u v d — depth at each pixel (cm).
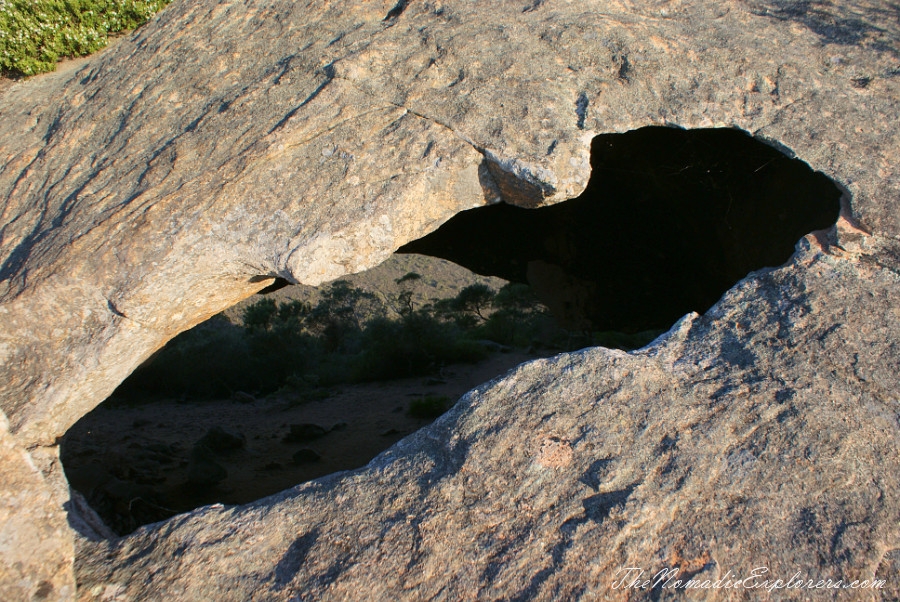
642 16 397
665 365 268
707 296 655
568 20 377
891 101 343
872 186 301
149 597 222
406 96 333
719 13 406
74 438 800
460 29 372
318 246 281
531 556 219
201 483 654
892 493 227
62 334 285
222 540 236
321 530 235
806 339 266
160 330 302
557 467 238
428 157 304
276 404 1179
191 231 291
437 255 753
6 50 497
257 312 1981
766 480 231
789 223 480
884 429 241
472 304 2170
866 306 274
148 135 356
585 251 702
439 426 261
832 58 369
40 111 436
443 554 222
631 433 245
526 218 683
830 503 225
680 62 354
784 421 244
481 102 325
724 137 494
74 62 518
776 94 341
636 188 604
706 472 233
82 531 255
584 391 260
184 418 1069
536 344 1658
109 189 327
